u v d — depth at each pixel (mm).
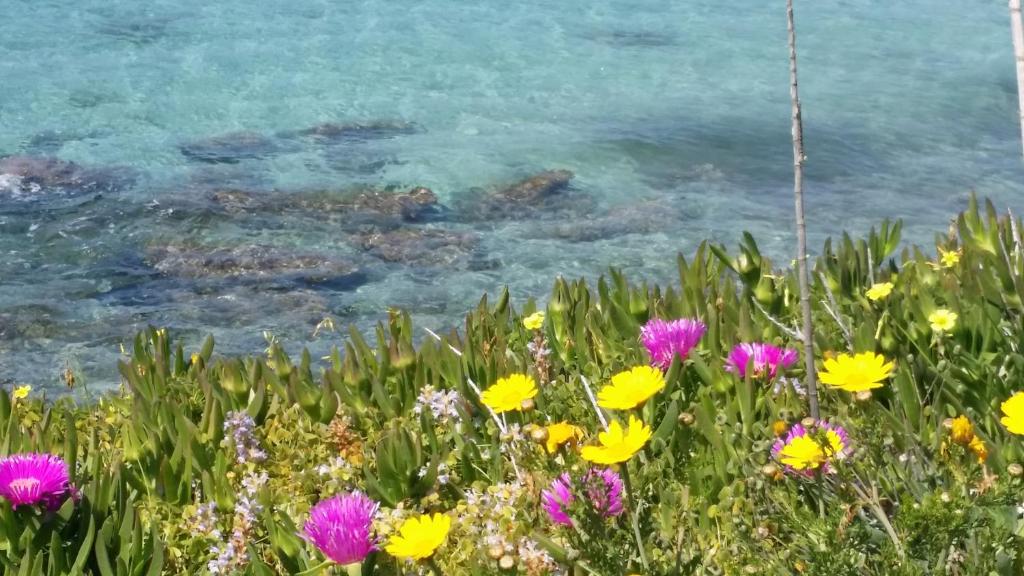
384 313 3514
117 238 4047
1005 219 2199
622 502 1646
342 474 1853
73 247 3961
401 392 2018
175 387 2055
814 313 2111
